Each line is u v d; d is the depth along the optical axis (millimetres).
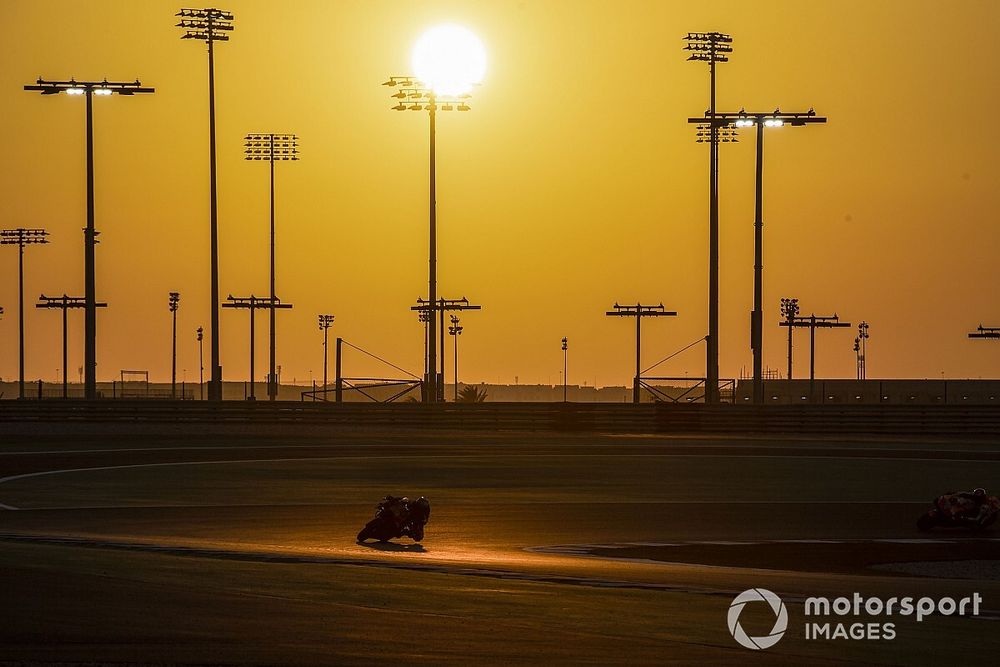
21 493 77688
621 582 39625
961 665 27734
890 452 120750
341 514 67312
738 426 156750
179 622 30141
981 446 132500
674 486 85312
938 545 57594
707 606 34719
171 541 53625
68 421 159125
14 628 29188
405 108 173000
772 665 27203
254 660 26281
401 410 159625
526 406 158000
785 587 39875
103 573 38125
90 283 174500
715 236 176125
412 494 78625
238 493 78312
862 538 60156
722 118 178625
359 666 26016
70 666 25578
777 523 65688
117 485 83000
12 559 41594
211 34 174125
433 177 170250
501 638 29156
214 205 174250
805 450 122938
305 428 155750
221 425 158750
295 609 32281
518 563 46469
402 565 43438
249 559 44031
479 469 96875
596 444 130750
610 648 28406
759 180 180375
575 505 73125
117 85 173750
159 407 160250
